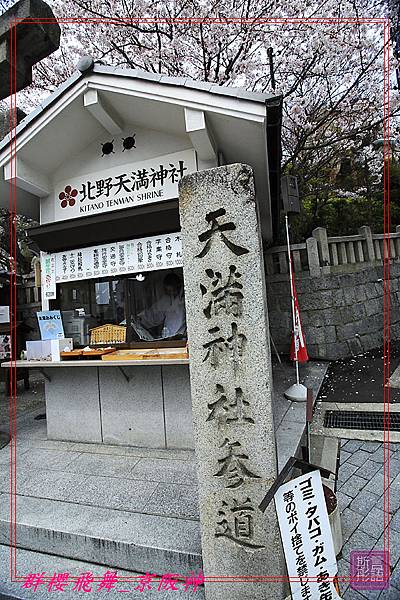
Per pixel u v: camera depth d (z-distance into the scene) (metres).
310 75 10.72
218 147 4.52
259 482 2.22
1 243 11.99
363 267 9.90
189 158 4.50
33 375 11.05
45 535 3.05
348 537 3.02
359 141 12.10
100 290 5.01
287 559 2.03
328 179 13.88
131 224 4.50
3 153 4.62
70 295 5.16
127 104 4.28
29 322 11.34
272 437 2.20
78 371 4.97
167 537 2.81
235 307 2.24
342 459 4.34
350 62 10.48
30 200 5.57
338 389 6.74
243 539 2.26
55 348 4.70
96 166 4.93
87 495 3.52
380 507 3.38
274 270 9.57
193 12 9.88
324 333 8.86
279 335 9.43
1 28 3.49
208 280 2.29
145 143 4.70
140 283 4.84
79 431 4.97
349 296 9.31
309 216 13.48
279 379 7.38
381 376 7.23
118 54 10.66
